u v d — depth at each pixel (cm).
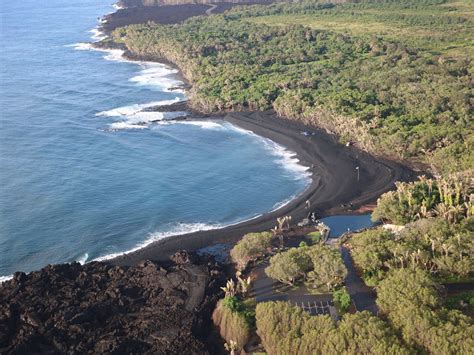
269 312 9094
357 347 8119
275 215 13975
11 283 10806
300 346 8412
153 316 9931
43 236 13288
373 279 10494
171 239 13012
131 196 15288
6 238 13175
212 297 10469
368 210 14012
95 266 11594
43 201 14925
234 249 11812
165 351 9081
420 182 13950
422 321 8238
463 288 10200
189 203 14938
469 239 10681
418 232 11300
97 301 10262
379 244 11000
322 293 10419
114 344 9106
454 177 13438
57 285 10738
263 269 11500
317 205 14362
